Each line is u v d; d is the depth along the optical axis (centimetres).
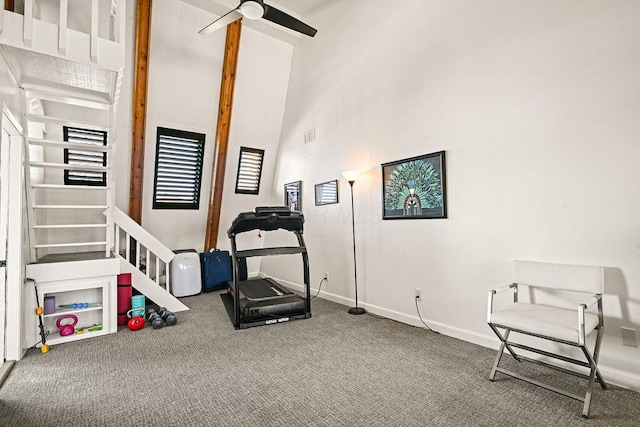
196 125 500
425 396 212
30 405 204
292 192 550
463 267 306
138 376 242
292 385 228
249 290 427
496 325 224
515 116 269
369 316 389
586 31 232
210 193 550
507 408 198
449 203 316
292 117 548
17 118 280
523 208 264
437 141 327
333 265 463
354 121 427
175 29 432
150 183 500
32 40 239
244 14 294
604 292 223
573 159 238
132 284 408
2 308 265
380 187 391
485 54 290
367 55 409
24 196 301
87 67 268
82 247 458
